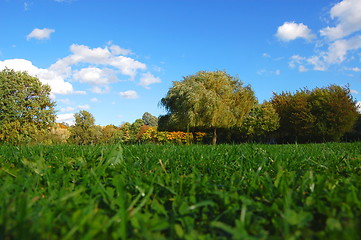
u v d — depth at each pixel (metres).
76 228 0.65
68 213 0.81
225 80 23.97
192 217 0.93
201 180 1.22
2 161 1.94
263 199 1.05
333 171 1.67
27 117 21.00
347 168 1.78
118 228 0.72
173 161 1.94
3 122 19.75
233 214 0.89
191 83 23.58
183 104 22.77
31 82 21.62
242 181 1.31
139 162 1.94
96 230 0.63
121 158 1.79
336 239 0.64
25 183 1.14
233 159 2.13
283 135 28.88
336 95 24.33
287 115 27.45
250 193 1.14
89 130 30.59
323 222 0.90
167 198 1.13
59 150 2.83
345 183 1.26
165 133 20.77
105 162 1.63
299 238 0.74
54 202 0.90
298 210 0.91
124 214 0.74
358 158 2.24
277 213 0.90
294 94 28.77
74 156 2.29
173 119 23.61
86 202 0.93
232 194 1.03
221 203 1.02
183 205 0.92
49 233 0.62
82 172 1.43
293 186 1.18
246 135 28.34
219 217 0.93
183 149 3.04
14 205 0.83
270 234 0.82
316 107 25.12
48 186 1.18
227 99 23.20
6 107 20.25
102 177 1.41
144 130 38.97
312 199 0.98
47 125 22.12
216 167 1.80
